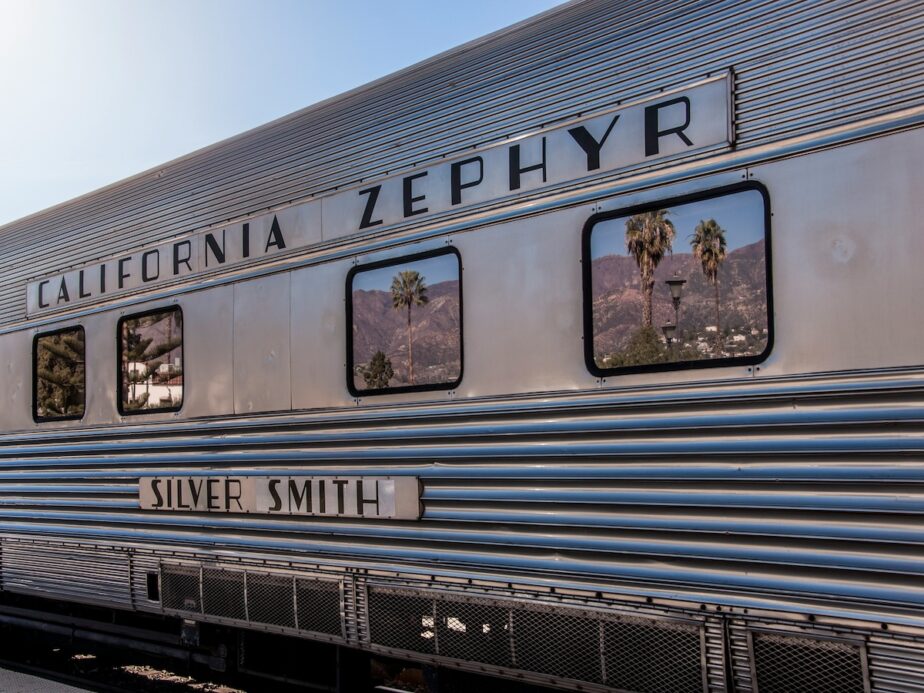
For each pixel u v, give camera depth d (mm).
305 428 4996
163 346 5867
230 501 5309
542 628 3971
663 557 3627
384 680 5633
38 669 6953
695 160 3635
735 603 3422
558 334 4008
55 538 6500
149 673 6758
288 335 5121
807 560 3268
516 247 4172
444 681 4641
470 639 4219
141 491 5871
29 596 7168
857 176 3230
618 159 3861
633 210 3807
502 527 4129
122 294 6176
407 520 4480
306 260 5062
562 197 4027
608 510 3799
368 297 4762
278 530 5059
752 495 3416
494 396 4211
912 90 3131
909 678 3029
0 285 7270
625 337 3812
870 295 3182
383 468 4625
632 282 3803
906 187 3123
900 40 3170
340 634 4730
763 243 3451
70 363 6543
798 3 3410
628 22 3885
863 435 3178
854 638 3146
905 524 3072
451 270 4418
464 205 4379
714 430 3531
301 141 5160
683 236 3666
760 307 3449
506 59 4285
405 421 4543
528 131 4172
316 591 4840
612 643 3752
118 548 6004
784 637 3301
